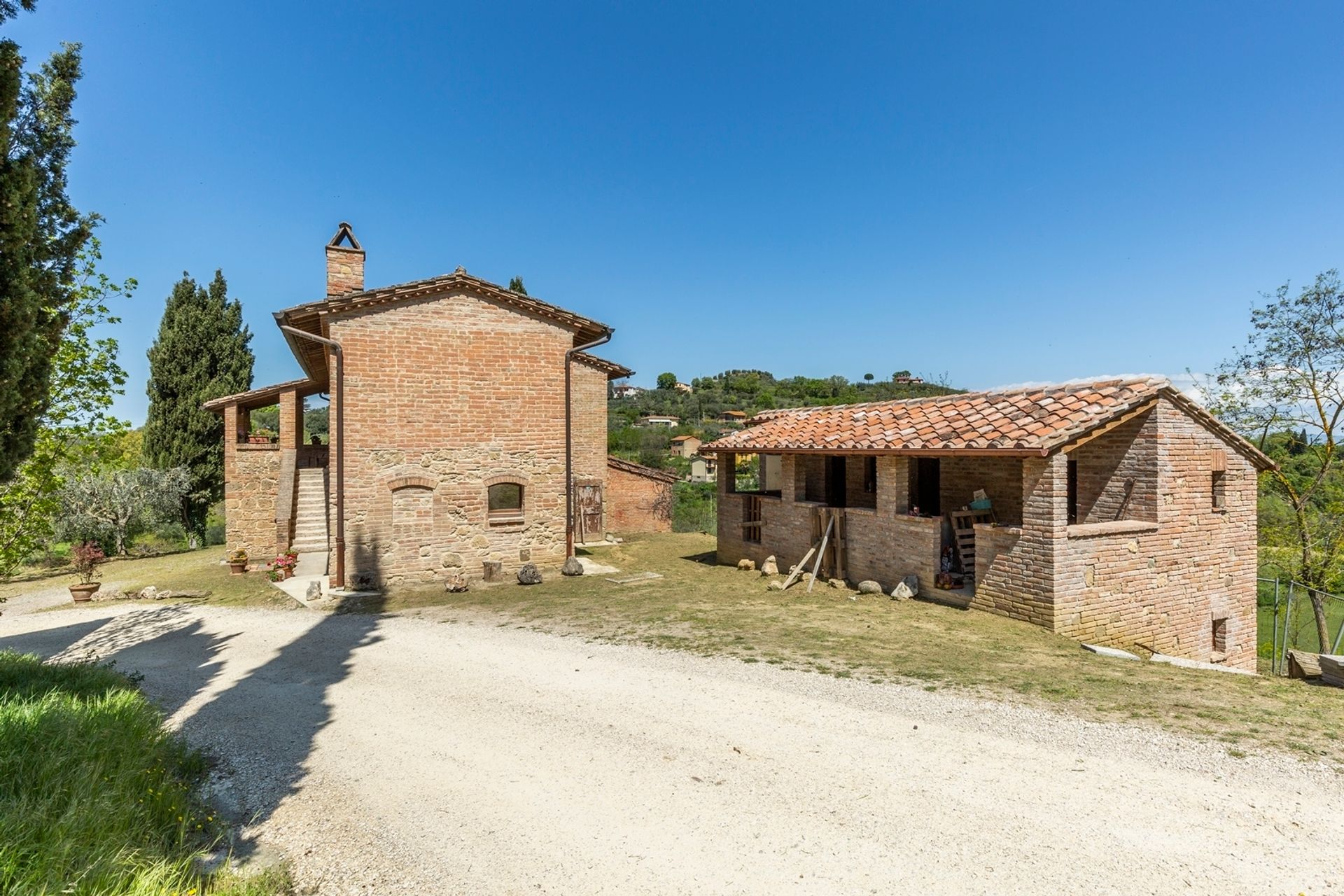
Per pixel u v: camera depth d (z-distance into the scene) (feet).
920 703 24.00
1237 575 41.11
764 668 28.37
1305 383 59.26
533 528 53.52
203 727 23.91
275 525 66.59
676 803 17.66
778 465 63.21
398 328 48.80
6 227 22.85
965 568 43.11
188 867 14.38
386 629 37.40
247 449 65.92
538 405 53.57
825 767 19.38
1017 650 30.83
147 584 54.95
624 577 52.13
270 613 42.52
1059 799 17.25
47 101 27.63
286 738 22.75
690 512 103.76
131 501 80.18
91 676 27.17
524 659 30.83
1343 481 59.26
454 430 50.57
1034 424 36.40
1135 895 13.53
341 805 18.16
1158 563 37.42
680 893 14.02
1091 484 40.63
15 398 23.95
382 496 48.37
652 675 28.02
